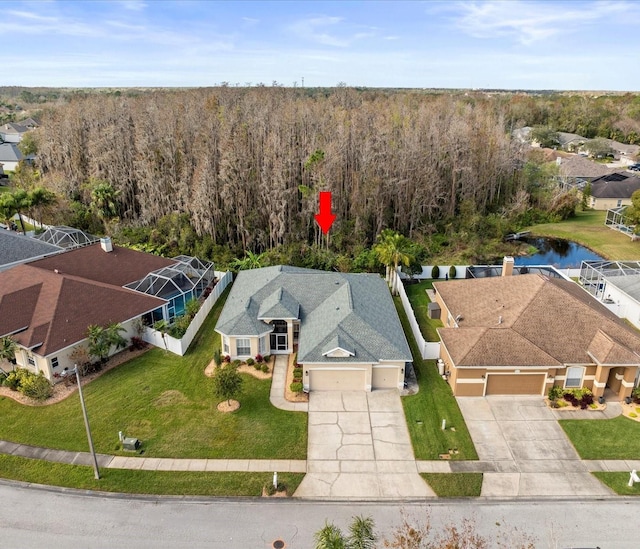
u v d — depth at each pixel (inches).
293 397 1049.5
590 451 896.9
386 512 765.3
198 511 763.4
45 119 2888.8
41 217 2175.2
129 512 760.3
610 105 5157.5
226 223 1943.9
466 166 2193.7
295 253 1792.6
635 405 1021.8
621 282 1457.9
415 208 2092.8
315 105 3112.7
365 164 1959.9
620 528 738.8
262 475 837.2
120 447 896.9
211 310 1444.4
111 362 1168.8
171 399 1035.9
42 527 732.0
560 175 2743.6
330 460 874.8
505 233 2228.1
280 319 1178.0
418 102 4010.8
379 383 1086.4
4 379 1074.7
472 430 951.6
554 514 762.8
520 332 1085.1
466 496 798.5
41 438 917.2
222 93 3449.8
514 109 4766.2
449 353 1067.9
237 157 1851.6
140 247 1919.3
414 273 1683.1
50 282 1227.2
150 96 3833.7
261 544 705.0
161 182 2038.6
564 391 1040.2
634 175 2933.1
